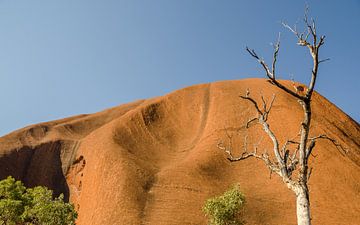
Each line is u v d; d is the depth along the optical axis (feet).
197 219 178.29
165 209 185.06
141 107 274.36
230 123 239.30
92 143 260.21
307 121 41.34
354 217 165.78
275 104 240.73
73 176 263.08
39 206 110.32
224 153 219.82
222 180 204.95
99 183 214.69
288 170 42.68
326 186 182.29
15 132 298.56
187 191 194.39
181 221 177.27
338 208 171.12
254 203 183.32
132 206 188.03
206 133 241.35
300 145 41.27
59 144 284.61
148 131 255.29
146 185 200.85
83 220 207.31
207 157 215.72
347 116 257.34
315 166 192.95
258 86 269.03
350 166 192.13
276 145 43.91
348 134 235.61
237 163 214.28
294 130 215.92
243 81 293.43
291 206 179.32
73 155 274.98
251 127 232.12
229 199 133.69
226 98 265.13
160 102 280.31
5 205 114.62
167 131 258.37
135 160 222.07
